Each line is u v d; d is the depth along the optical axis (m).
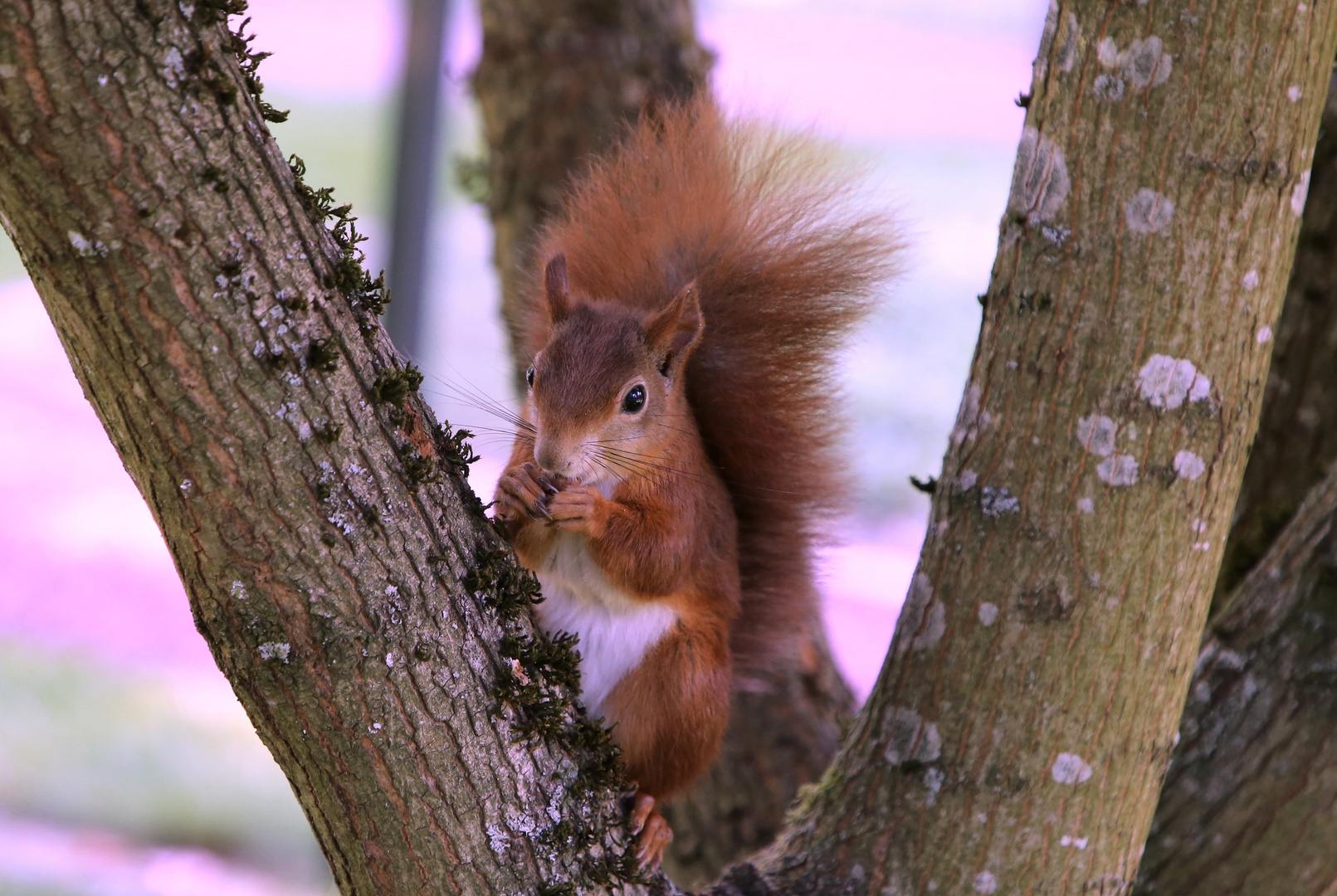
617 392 6.66
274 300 4.36
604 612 6.97
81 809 15.32
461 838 5.14
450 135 20.73
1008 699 5.67
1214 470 5.46
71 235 3.99
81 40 3.79
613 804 5.80
